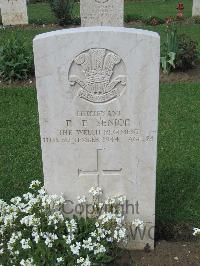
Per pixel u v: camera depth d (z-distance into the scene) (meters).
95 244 1.17
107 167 1.29
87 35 1.12
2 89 2.78
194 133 2.14
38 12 5.61
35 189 1.40
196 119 2.30
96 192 1.28
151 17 4.86
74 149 1.26
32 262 1.13
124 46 1.12
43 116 1.22
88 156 1.27
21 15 4.74
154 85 1.16
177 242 1.40
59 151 1.27
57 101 1.20
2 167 1.85
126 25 4.76
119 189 1.32
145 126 1.21
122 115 1.21
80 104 1.20
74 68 1.16
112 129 1.23
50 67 1.16
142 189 1.31
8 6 4.69
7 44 3.00
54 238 1.18
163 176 1.77
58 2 4.70
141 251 1.37
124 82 1.17
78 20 4.80
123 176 1.29
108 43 1.12
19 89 2.77
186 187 1.69
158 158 1.91
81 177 1.31
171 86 2.80
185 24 4.72
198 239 1.42
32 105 2.52
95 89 1.18
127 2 6.46
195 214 1.53
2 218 1.24
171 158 1.90
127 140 1.24
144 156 1.26
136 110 1.20
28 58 2.98
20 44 3.04
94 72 1.16
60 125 1.23
